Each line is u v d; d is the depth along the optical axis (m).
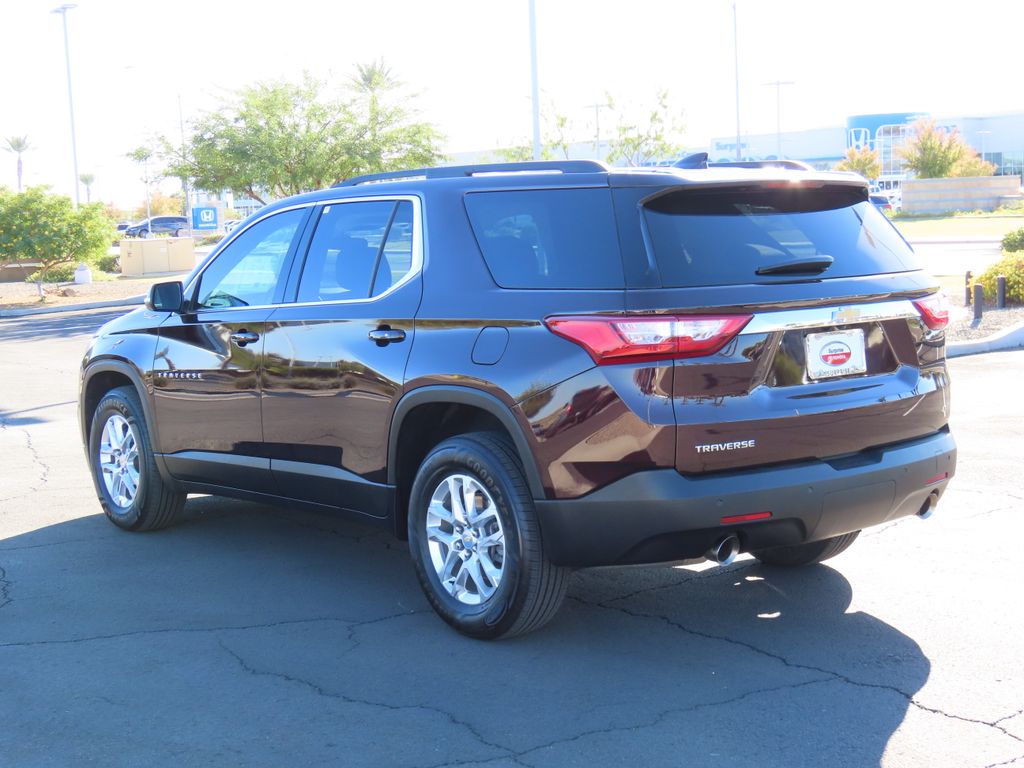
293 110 30.52
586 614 4.83
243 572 5.53
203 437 5.72
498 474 4.27
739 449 3.97
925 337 4.50
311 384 5.04
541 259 4.25
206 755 3.56
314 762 3.50
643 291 3.93
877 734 3.61
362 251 4.99
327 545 6.01
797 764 3.42
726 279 3.99
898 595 4.97
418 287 4.63
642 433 3.90
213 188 30.69
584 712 3.82
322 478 5.09
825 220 4.40
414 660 4.33
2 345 18.62
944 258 29.28
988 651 4.30
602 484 3.99
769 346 4.01
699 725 3.70
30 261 36.38
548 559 4.23
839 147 101.88
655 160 30.17
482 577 4.51
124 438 6.33
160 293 5.73
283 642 4.55
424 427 4.74
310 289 5.19
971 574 5.24
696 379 3.92
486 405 4.26
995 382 11.03
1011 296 17.44
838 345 4.20
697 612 4.82
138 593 5.21
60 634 4.68
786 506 4.02
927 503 4.60
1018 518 6.14
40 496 7.30
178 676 4.21
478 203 4.55
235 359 5.46
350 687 4.08
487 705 3.90
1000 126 104.00
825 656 4.29
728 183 4.13
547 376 4.08
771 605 4.89
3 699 4.02
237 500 7.13
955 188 66.31
